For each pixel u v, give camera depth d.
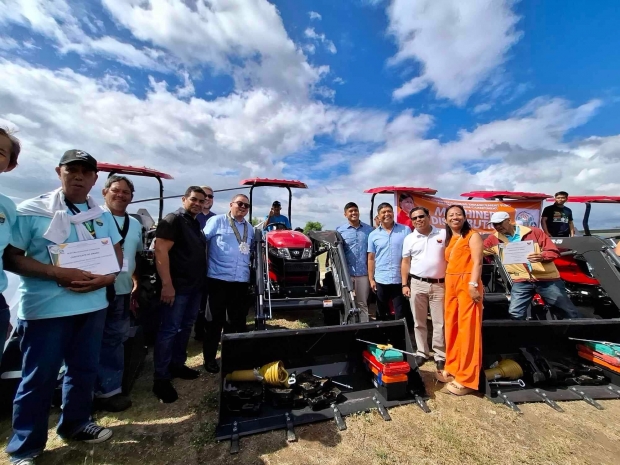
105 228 2.20
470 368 2.81
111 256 2.07
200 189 3.04
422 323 3.55
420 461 1.99
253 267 4.06
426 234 3.48
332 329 2.73
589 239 3.92
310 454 2.05
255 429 2.26
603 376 3.04
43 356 1.88
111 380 2.61
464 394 2.84
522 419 2.48
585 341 3.26
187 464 1.98
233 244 3.31
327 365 2.93
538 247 3.64
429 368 3.40
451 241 3.08
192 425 2.37
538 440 2.22
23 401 1.89
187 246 2.91
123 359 2.71
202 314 4.30
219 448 2.12
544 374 2.91
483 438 2.23
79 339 2.10
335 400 2.58
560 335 3.35
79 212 2.05
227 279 3.24
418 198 6.64
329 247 4.35
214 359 3.30
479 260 2.82
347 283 3.82
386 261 4.00
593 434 2.31
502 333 3.19
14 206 1.80
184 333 3.15
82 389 2.15
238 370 2.70
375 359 2.78
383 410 2.51
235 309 3.52
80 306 1.98
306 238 4.82
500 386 2.88
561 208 6.47
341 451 2.08
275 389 2.55
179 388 2.95
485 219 6.82
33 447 1.92
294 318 5.28
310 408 2.50
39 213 1.85
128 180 2.85
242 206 3.34
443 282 3.34
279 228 6.28
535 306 4.23
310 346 2.89
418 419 2.45
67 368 2.14
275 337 2.62
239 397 2.42
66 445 2.14
